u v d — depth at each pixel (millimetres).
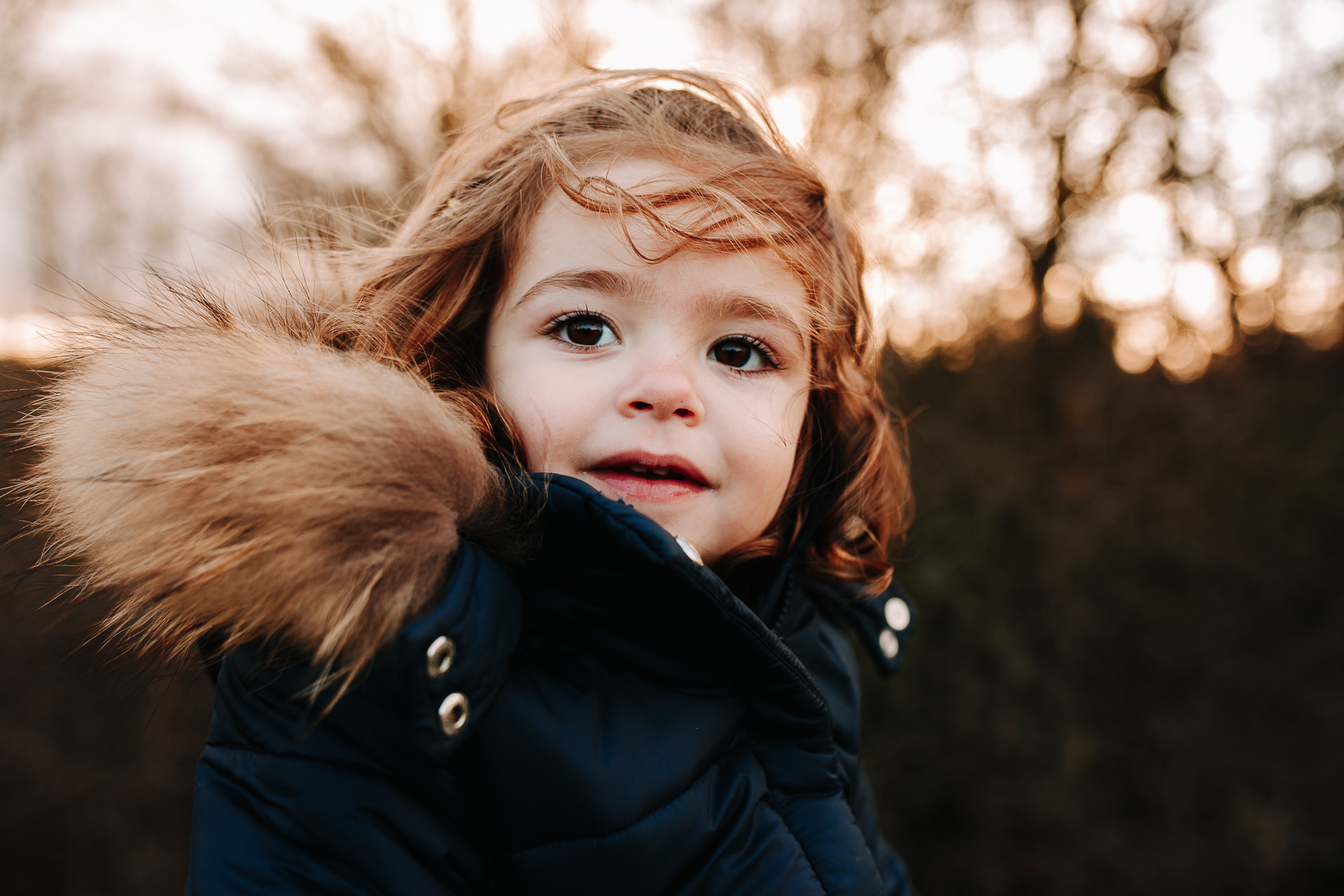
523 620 682
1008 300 3553
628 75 1020
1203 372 3412
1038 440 3467
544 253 766
